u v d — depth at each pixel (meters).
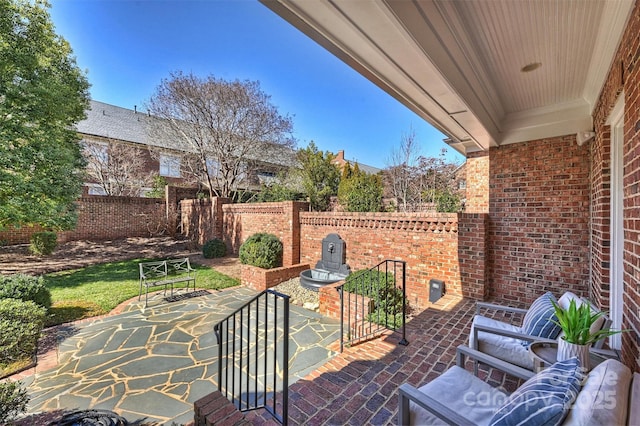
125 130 16.34
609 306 3.14
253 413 2.27
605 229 3.20
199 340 4.15
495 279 5.01
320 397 2.45
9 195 6.83
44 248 9.77
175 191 14.24
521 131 4.64
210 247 9.98
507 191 4.92
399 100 2.93
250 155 12.74
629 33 2.09
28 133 6.86
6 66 6.35
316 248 7.42
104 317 5.02
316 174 13.31
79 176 9.17
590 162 4.19
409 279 5.56
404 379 2.66
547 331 2.45
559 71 3.20
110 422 2.43
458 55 2.57
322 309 5.11
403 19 1.73
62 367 3.45
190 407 2.73
